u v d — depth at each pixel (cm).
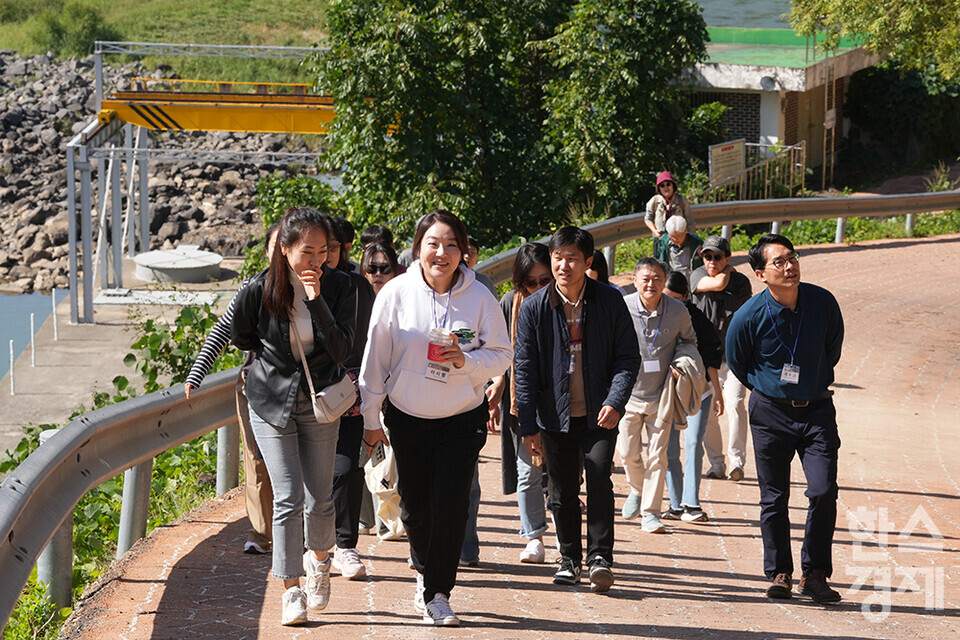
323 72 2567
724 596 616
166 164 4981
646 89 2817
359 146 2562
